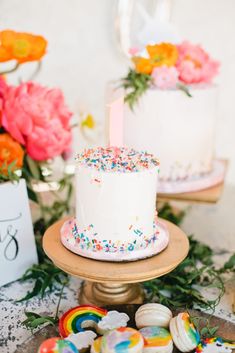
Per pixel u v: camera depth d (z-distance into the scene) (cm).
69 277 96
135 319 74
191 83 104
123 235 75
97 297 85
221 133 146
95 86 149
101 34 143
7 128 92
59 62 149
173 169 104
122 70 145
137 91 98
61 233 82
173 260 74
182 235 85
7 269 90
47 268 90
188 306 83
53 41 147
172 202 138
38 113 93
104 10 140
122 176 72
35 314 78
